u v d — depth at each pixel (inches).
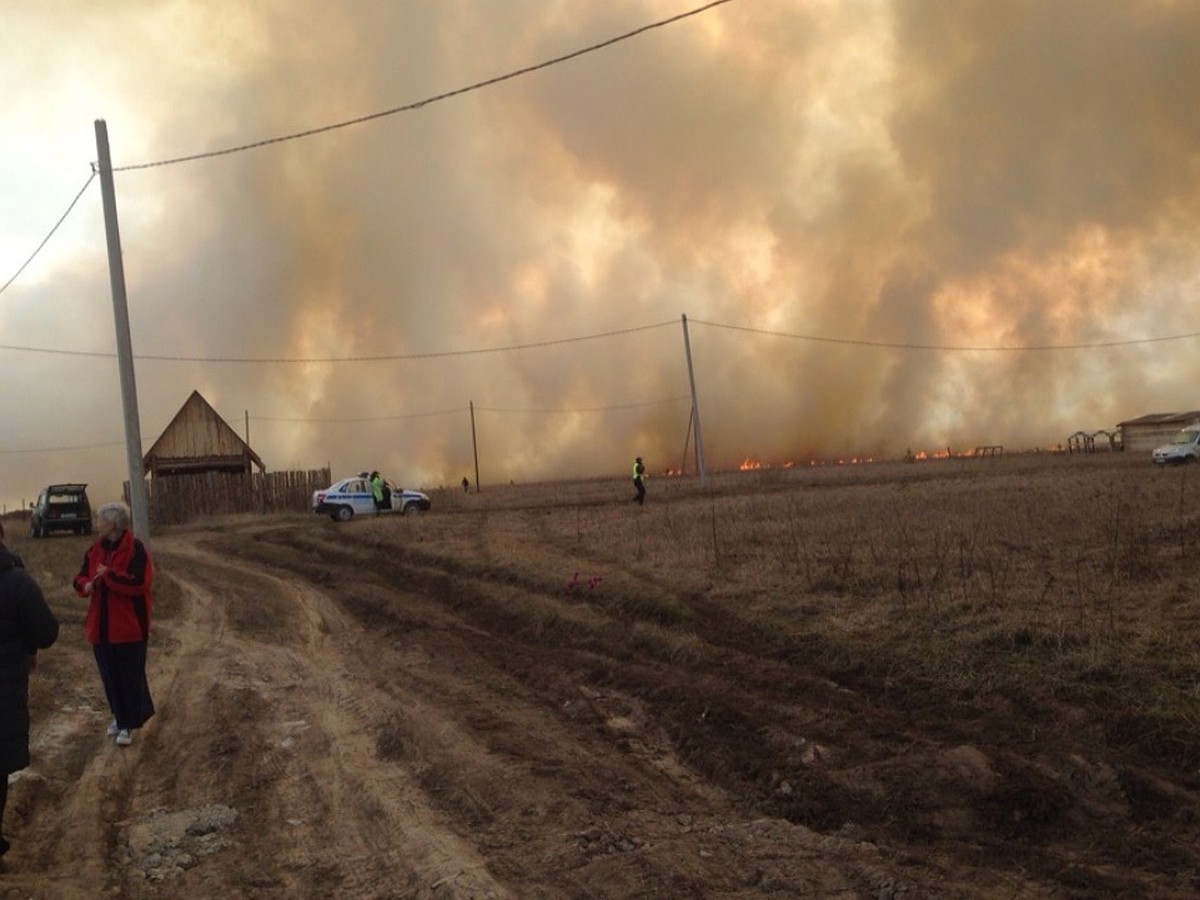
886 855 208.8
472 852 216.5
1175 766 240.4
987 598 396.2
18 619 222.7
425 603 609.9
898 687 316.5
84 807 261.1
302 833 238.1
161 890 207.5
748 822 234.4
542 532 925.2
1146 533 553.3
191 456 1738.4
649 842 219.3
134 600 321.4
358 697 375.2
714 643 403.9
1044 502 836.6
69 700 387.9
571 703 348.8
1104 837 213.8
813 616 415.5
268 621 573.3
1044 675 298.7
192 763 299.4
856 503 989.2
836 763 264.8
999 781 237.3
